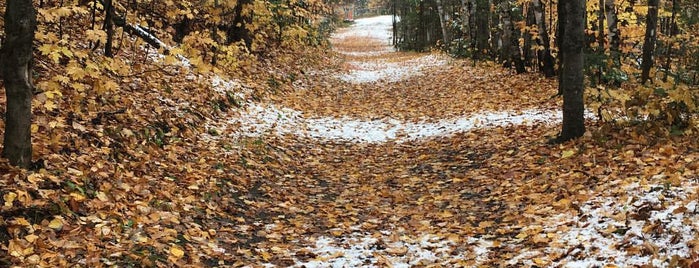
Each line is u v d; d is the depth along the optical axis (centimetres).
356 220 673
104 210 548
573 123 865
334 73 2108
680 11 1543
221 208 673
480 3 2325
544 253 502
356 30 6844
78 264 443
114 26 1034
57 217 497
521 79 1645
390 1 5528
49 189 541
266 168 863
